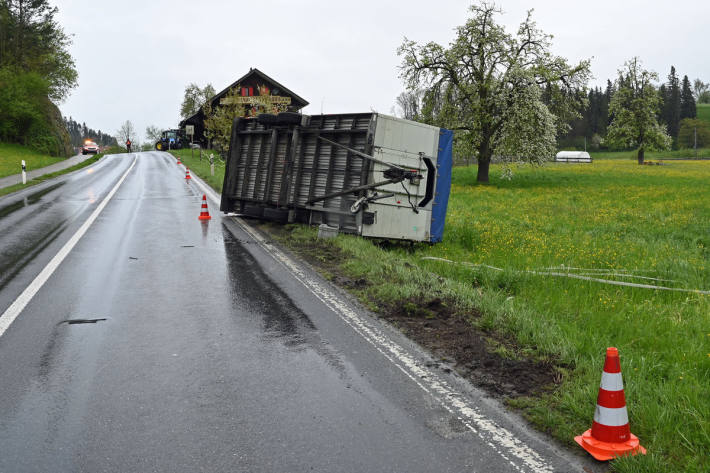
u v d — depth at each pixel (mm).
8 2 63375
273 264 8930
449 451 3336
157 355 4859
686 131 138750
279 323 5871
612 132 72062
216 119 45625
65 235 11320
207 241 11008
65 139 64125
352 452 3303
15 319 5801
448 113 38406
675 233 15789
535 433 3598
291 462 3184
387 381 4395
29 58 63219
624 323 6262
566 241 13836
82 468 3092
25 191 20953
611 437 3342
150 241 10867
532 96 35438
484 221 18438
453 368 4715
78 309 6234
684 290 8125
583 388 4164
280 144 13156
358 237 10938
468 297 6973
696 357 5098
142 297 6809
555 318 6457
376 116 10711
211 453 3270
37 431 3490
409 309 6359
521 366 4734
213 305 6508
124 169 35344
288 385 4270
